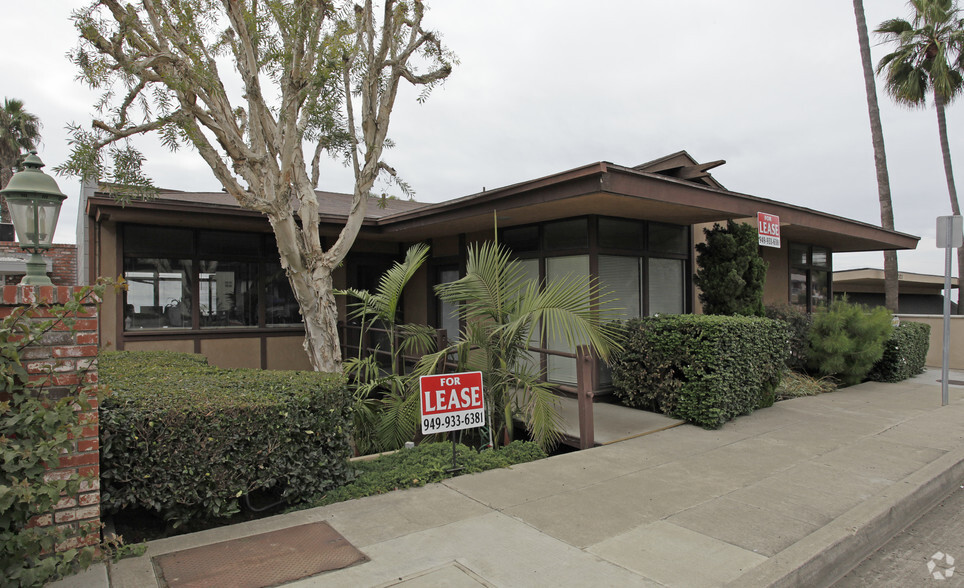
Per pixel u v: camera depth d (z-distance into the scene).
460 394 5.20
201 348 9.34
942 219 8.48
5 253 16.02
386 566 3.32
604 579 3.19
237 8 5.91
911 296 25.12
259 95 6.23
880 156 17.73
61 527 3.21
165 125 5.75
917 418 7.38
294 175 6.96
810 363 9.94
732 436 6.42
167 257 9.12
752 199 8.49
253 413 4.06
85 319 3.33
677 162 9.56
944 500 4.95
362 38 7.48
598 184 6.38
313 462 4.44
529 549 3.56
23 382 3.07
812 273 13.57
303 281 6.79
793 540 3.71
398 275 7.44
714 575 3.23
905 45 18.91
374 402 7.09
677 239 9.63
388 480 4.73
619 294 8.60
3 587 2.76
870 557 3.90
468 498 4.47
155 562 3.35
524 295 6.63
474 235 10.41
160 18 6.36
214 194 10.89
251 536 3.74
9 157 26.28
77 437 3.15
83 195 10.88
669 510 4.23
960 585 3.49
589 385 6.07
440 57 7.41
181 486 3.82
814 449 5.91
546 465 5.36
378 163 7.51
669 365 7.22
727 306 8.80
